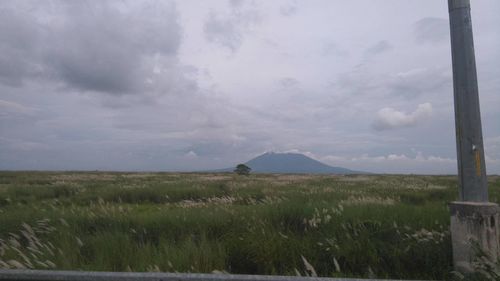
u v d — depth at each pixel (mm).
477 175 4375
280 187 21797
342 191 16828
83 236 6664
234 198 13516
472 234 4156
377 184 26406
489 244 4082
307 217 7609
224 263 5488
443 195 15445
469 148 4434
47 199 15422
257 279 3002
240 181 31016
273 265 5508
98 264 5152
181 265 5113
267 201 11102
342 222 6930
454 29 4676
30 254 5449
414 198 14641
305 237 6375
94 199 15250
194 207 10656
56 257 5402
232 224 7383
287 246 5902
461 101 4543
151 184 24250
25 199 14852
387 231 6402
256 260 5613
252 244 5926
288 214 7879
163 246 5879
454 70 4656
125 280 3062
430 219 6840
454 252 4371
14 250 5633
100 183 26531
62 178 35750
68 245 5820
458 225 4316
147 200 15617
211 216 7934
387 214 7477
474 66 4559
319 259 5664
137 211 10805
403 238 5973
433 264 5227
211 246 5969
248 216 7891
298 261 5520
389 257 5465
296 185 24703
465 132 4477
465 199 4422
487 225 4105
